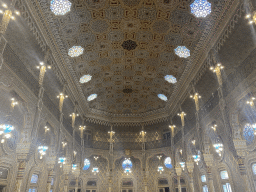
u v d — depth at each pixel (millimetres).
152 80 19578
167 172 22312
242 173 9945
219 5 10312
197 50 13445
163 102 22203
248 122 11648
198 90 15516
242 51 10859
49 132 14680
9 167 11164
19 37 10352
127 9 12680
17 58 10703
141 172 23031
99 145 22875
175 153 20578
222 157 13602
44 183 14578
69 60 14766
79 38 13906
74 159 19297
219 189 13859
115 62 17391
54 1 10633
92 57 16109
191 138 17750
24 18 9453
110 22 13484
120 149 23469
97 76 18547
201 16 11719
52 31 11898
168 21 13172
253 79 10242
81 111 20484
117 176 22797
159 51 15828
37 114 10758
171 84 18750
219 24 10961
